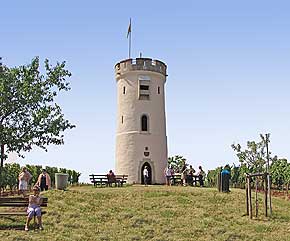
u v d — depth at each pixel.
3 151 43.28
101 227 25.88
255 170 63.25
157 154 53.12
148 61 54.44
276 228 26.23
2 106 43.06
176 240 24.02
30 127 44.16
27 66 45.66
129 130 53.09
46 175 37.28
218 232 25.44
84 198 32.50
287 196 41.12
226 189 35.94
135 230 25.62
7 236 22.33
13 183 52.12
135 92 53.78
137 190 35.78
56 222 25.95
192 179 44.81
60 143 45.34
